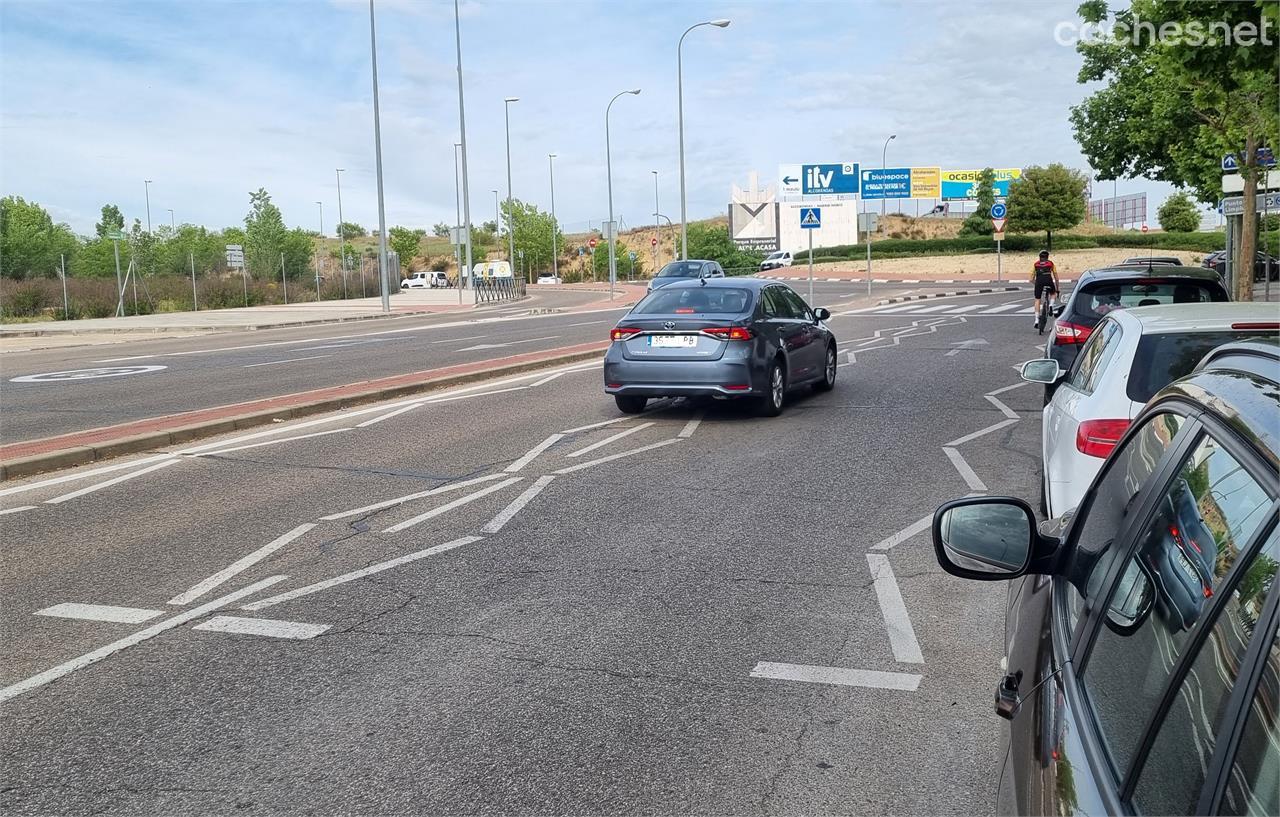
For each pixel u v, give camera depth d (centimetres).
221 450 1071
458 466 984
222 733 444
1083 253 7425
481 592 623
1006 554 274
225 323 3506
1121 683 186
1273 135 1427
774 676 497
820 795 389
